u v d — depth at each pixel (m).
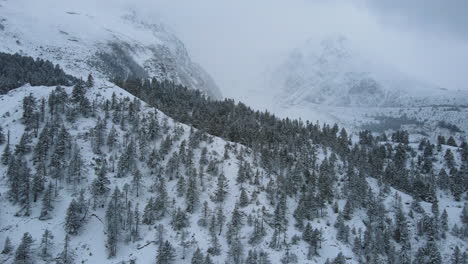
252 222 129.00
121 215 124.62
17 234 112.12
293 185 148.75
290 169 157.50
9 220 116.00
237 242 116.38
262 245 121.25
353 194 151.38
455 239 141.25
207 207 130.25
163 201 130.25
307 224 125.75
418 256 127.69
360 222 142.50
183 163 152.88
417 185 172.62
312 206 138.25
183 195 137.62
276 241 122.50
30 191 124.12
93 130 156.12
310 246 120.19
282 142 185.25
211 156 160.50
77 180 133.12
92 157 145.38
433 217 147.25
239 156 162.50
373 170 181.00
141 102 191.75
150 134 164.12
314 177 155.50
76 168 133.00
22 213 119.06
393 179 180.25
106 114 170.12
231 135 182.38
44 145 138.62
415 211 153.50
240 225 127.12
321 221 137.50
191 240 119.94
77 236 116.69
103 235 119.56
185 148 160.25
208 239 121.19
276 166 161.00
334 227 135.88
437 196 178.00
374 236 133.12
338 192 157.38
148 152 154.12
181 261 113.56
